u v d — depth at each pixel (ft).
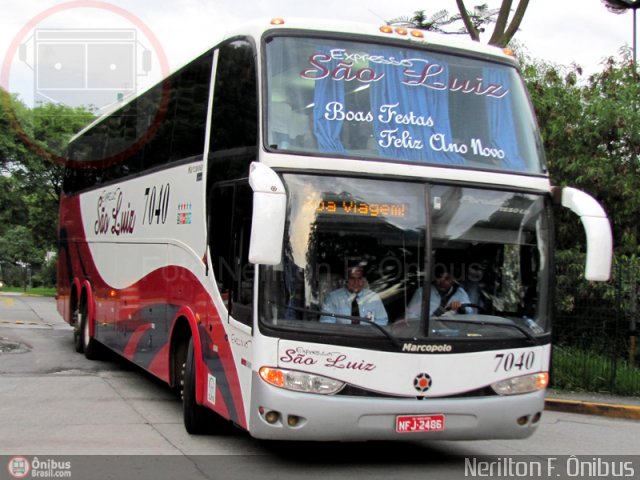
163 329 30.32
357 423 20.75
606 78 48.06
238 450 24.89
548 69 48.16
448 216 22.44
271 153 21.34
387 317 21.35
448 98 23.94
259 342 20.68
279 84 22.26
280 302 20.75
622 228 46.16
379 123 22.77
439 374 21.49
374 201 21.80
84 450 23.98
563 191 23.65
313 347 20.66
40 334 57.77
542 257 23.48
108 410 30.42
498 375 22.24
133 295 34.96
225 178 24.17
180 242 28.63
